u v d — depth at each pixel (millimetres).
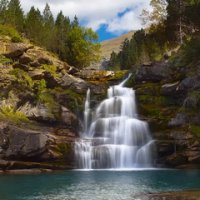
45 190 29734
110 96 64250
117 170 47125
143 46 105500
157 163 51125
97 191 29156
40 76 64688
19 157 45938
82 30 104062
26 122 52594
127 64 124562
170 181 35094
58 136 50344
